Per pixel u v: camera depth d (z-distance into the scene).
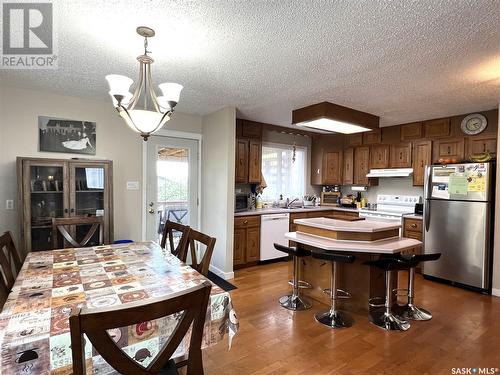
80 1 1.56
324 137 5.74
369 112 3.87
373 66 2.38
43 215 2.99
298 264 3.03
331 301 2.72
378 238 2.74
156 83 2.83
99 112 3.53
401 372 1.90
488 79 2.63
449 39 1.91
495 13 1.61
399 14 1.64
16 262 2.14
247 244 4.21
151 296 1.38
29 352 0.99
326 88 2.93
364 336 2.35
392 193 5.01
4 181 2.99
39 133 3.17
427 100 3.30
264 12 1.64
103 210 3.22
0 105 2.95
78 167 3.10
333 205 5.68
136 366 0.96
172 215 4.10
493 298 3.19
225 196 3.79
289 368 1.94
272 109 3.85
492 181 3.33
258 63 2.35
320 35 1.89
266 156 5.24
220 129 3.89
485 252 3.31
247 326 2.50
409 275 2.82
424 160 4.32
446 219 3.64
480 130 3.77
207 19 1.72
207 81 2.78
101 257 2.07
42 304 1.28
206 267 1.83
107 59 2.32
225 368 1.93
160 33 1.89
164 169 4.03
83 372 0.85
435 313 2.78
